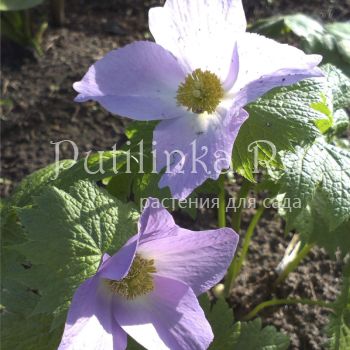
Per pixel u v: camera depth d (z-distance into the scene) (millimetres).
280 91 148
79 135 273
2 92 289
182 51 150
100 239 141
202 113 152
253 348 170
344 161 157
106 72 149
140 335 134
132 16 330
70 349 119
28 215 141
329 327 180
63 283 138
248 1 336
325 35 246
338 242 176
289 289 232
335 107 176
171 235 130
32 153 268
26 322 162
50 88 291
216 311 172
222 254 135
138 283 137
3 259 169
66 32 320
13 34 303
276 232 250
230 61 148
